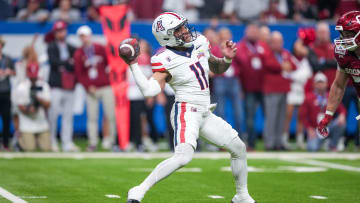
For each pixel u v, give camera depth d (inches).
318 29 1494.8
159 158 1322.6
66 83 1445.6
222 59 780.6
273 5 1850.4
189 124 698.8
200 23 1621.6
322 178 1060.5
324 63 1489.9
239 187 763.4
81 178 1026.7
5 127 1445.6
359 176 1087.0
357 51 724.0
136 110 1430.9
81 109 1620.3
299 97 1560.0
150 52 1443.2
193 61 711.1
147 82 681.0
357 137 1542.8
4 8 1723.7
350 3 1788.9
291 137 1808.6
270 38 1488.7
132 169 1144.8
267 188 949.2
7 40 1556.3
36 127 1438.2
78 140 1676.9
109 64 1429.6
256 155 1396.4
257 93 1504.7
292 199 852.0
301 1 1873.8
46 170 1116.5
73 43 1573.6
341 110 1488.7
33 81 1418.6
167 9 1776.6
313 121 1486.2
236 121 1475.1
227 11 1835.6
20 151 1435.8
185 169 1153.4
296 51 1558.8
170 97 1453.0
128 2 1694.1
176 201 825.5
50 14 1759.4
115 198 838.5
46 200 814.5
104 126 1541.6
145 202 816.3
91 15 1699.1
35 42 1561.3
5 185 941.8
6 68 1430.9
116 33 1432.1
